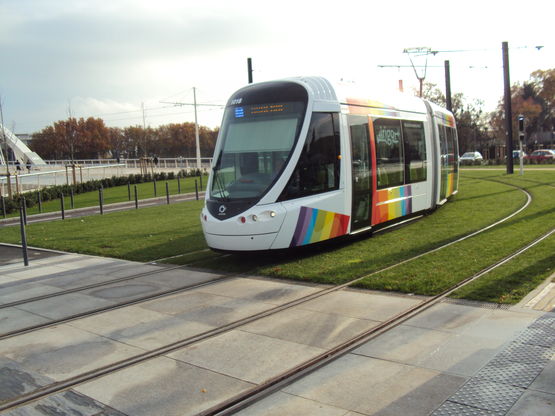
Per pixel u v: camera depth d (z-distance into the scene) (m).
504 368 4.73
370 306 6.88
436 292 7.20
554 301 6.46
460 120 67.56
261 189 9.62
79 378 5.18
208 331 6.34
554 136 90.69
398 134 13.00
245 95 10.75
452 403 4.18
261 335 6.08
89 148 90.50
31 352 5.99
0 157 49.56
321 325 6.28
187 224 16.31
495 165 45.31
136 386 4.93
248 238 9.42
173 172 45.75
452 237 11.30
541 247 9.51
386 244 11.04
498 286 7.19
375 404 4.28
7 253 12.93
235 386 4.80
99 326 6.79
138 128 104.50
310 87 10.26
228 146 10.46
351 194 10.82
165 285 8.78
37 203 27.81
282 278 8.77
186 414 4.34
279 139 9.98
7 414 4.52
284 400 4.46
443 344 5.40
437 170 15.59
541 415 3.89
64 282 9.41
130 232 15.23
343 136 10.66
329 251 10.70
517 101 73.06
